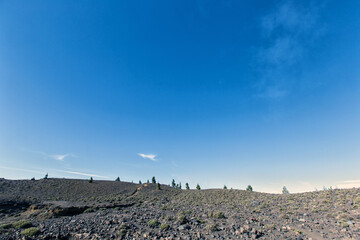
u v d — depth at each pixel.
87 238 17.72
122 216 28.28
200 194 77.81
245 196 61.44
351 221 19.59
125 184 115.12
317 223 20.88
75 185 95.06
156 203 58.44
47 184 89.56
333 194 37.19
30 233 18.09
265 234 18.03
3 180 86.00
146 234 18.42
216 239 16.98
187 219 25.20
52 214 39.47
